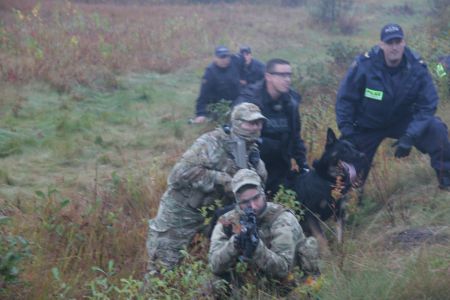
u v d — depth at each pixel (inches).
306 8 1099.3
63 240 231.0
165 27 808.3
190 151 208.7
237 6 1108.5
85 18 821.9
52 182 342.3
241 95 239.0
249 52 458.0
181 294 181.5
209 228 201.8
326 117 361.7
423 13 968.9
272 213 178.1
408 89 246.8
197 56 700.7
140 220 258.8
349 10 975.0
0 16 783.1
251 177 175.9
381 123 253.6
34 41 610.9
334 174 221.6
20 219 252.1
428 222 224.5
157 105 514.6
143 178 324.2
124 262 221.8
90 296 194.7
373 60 248.2
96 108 492.4
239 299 173.2
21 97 485.1
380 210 247.4
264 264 168.9
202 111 452.4
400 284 160.9
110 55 625.3
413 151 296.0
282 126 236.4
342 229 219.3
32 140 398.6
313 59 688.4
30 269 200.7
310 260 179.9
